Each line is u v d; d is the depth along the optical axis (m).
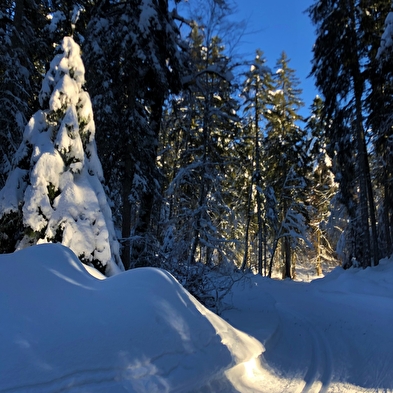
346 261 21.64
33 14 11.82
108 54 10.33
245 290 14.55
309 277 36.38
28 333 2.83
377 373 4.68
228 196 14.00
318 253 33.34
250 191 23.53
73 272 3.95
